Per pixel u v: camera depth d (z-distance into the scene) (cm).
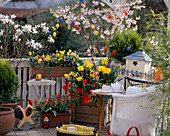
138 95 303
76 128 351
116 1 550
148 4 1001
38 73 466
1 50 564
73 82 464
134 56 382
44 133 405
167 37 293
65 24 838
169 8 548
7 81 367
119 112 328
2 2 507
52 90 520
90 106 450
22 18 987
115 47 463
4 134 363
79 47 929
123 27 542
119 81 501
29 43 518
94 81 457
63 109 451
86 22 537
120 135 342
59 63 474
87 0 951
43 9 1008
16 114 424
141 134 311
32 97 506
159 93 299
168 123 293
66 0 995
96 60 560
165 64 291
